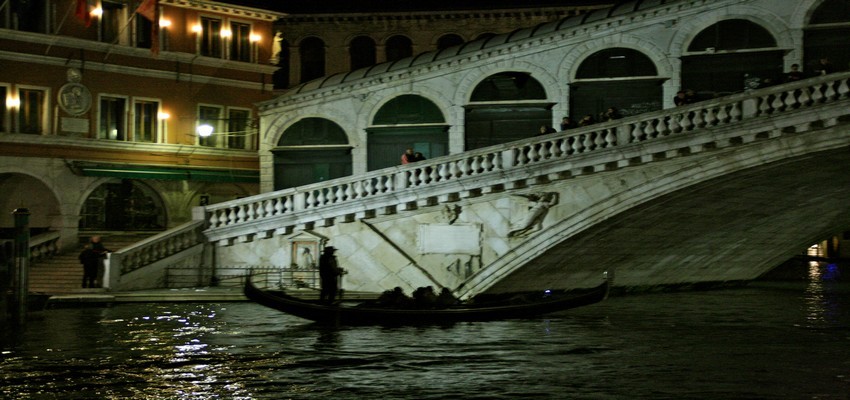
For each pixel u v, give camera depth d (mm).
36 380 15000
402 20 36250
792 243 33438
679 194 23766
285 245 27344
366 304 20828
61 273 27594
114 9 30328
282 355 17062
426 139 30062
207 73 31859
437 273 25516
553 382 14867
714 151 22719
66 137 29156
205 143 31953
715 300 27781
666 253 29250
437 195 25312
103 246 29156
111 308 24078
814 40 25656
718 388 14469
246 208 28062
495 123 29125
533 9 34938
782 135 22047
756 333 20031
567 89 28031
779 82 22844
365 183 26234
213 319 21938
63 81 29188
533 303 21281
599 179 23969
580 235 24516
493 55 28875
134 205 31219
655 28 27016
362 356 16969
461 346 18078
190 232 27938
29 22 28719
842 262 49531
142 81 30656
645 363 16391
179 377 15211
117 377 15219
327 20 36719
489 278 24969
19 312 20672
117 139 30250
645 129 23359
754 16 26047
